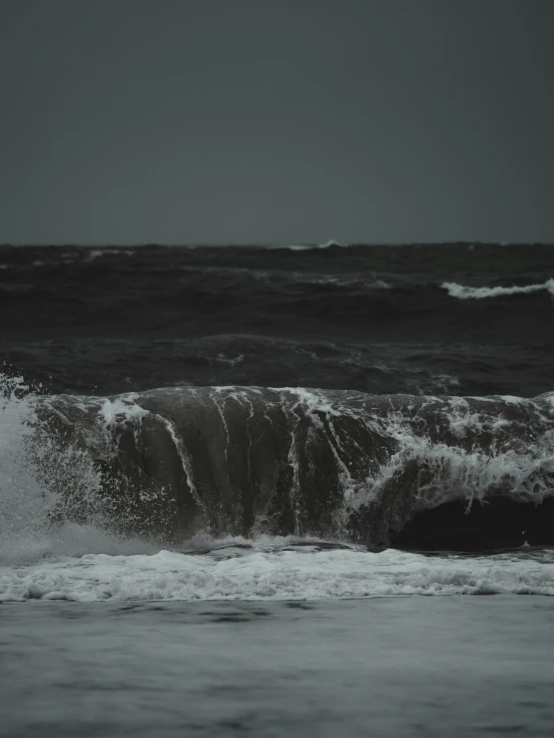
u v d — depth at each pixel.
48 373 59.94
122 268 95.81
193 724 13.30
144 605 23.34
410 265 114.69
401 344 76.25
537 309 86.88
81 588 25.58
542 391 60.81
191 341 68.62
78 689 15.06
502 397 45.38
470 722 13.45
